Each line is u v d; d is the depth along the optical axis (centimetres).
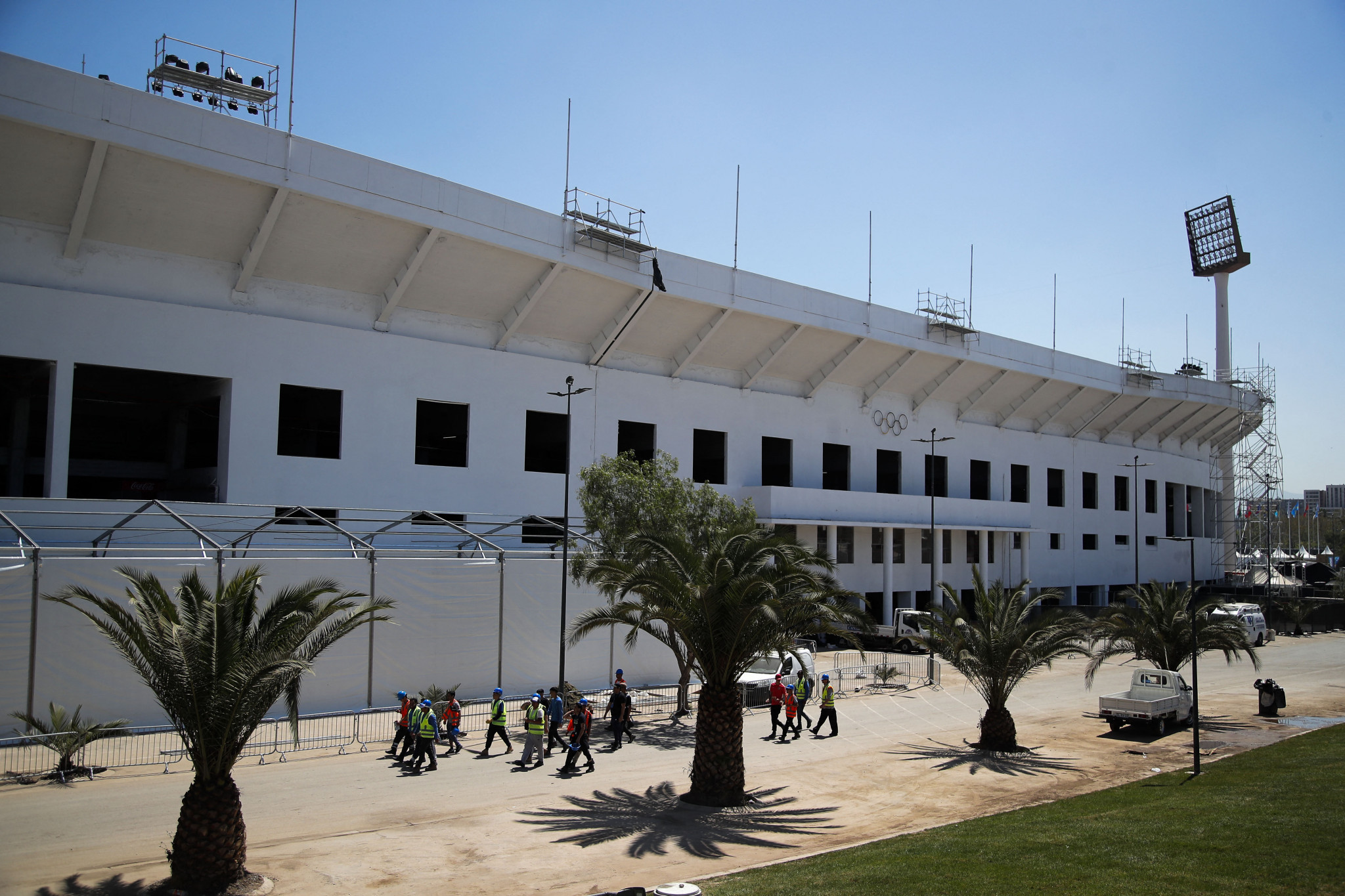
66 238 2764
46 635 2098
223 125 2777
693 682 3400
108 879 1285
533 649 2958
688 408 4347
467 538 3294
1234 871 1220
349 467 3234
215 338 2983
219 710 1266
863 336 4778
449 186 3250
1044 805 1819
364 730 2364
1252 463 8588
